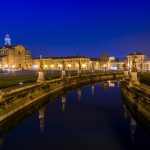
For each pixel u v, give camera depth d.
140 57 188.75
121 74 142.38
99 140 24.05
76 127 29.03
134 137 24.86
